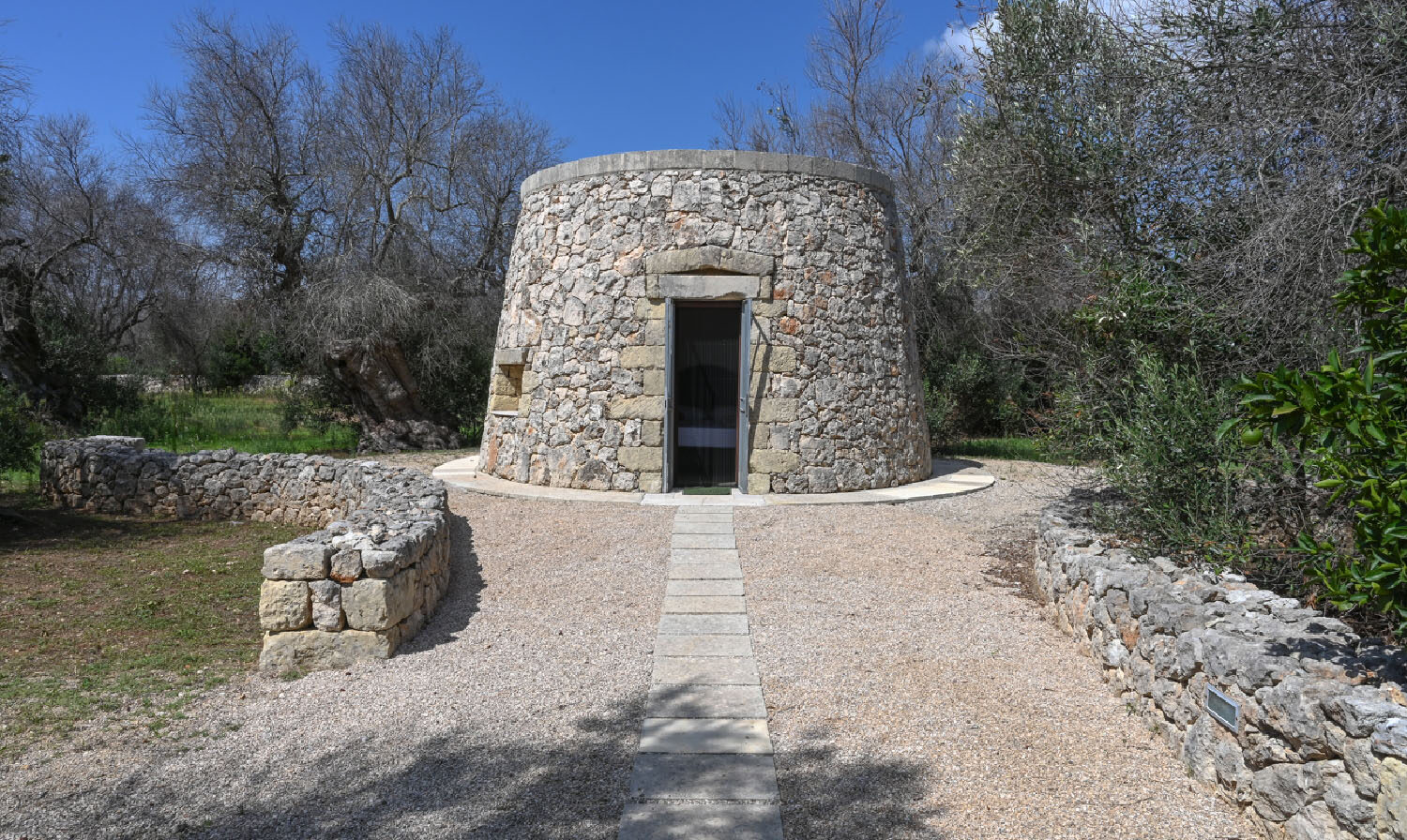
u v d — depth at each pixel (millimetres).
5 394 12016
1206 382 5922
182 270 20203
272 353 22062
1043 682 4926
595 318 10773
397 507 7230
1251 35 5984
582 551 8008
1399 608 2988
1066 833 3387
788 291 10609
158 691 4930
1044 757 4027
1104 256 6805
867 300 11203
